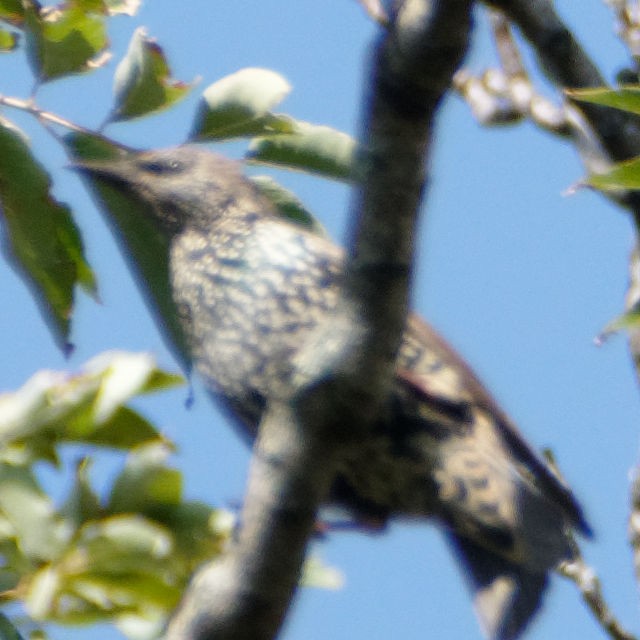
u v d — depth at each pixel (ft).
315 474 22.61
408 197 20.70
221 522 23.94
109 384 23.54
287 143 25.84
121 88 24.93
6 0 25.31
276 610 22.75
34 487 23.20
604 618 29.58
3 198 25.48
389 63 19.66
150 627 23.09
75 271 26.22
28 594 22.71
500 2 27.07
